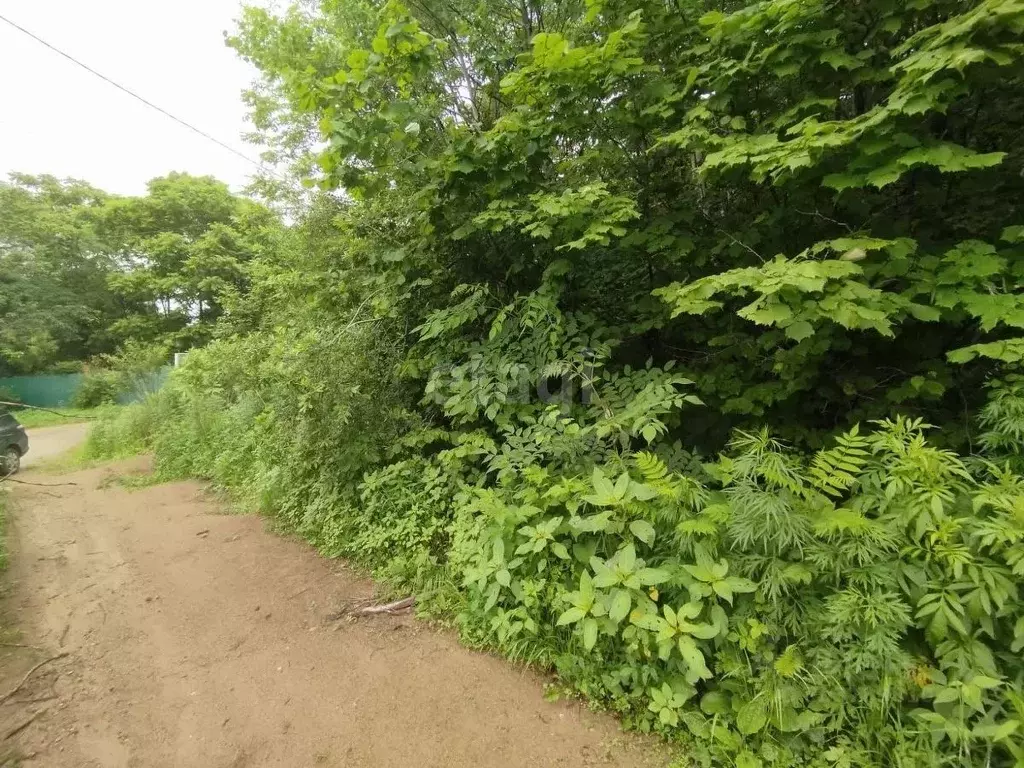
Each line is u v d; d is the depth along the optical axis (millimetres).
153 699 2574
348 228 5594
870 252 2912
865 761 1825
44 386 20797
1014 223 3088
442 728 2311
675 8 3734
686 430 3979
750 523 2201
